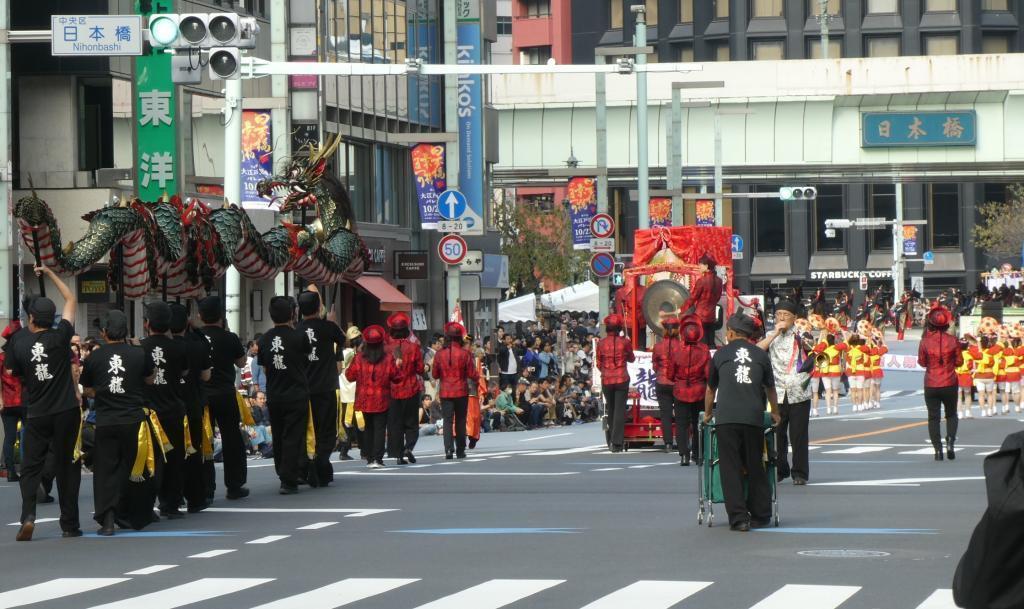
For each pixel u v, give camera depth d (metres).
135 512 34.81
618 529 33.03
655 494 41.41
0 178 57.38
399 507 38.53
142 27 51.75
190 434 37.78
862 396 92.88
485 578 26.03
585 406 88.19
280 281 74.56
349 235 56.31
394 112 112.06
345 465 54.91
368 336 52.25
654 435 61.00
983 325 89.75
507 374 88.31
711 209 129.88
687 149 172.12
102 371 34.00
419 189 80.12
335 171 102.94
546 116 172.12
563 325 118.56
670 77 171.62
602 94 95.81
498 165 172.62
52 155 78.38
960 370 85.12
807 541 30.75
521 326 113.06
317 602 23.84
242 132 65.81
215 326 40.78
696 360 51.69
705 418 33.53
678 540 31.05
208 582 26.27
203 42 52.00
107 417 34.06
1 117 57.09
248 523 35.59
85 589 25.81
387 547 30.50
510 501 39.69
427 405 75.31
